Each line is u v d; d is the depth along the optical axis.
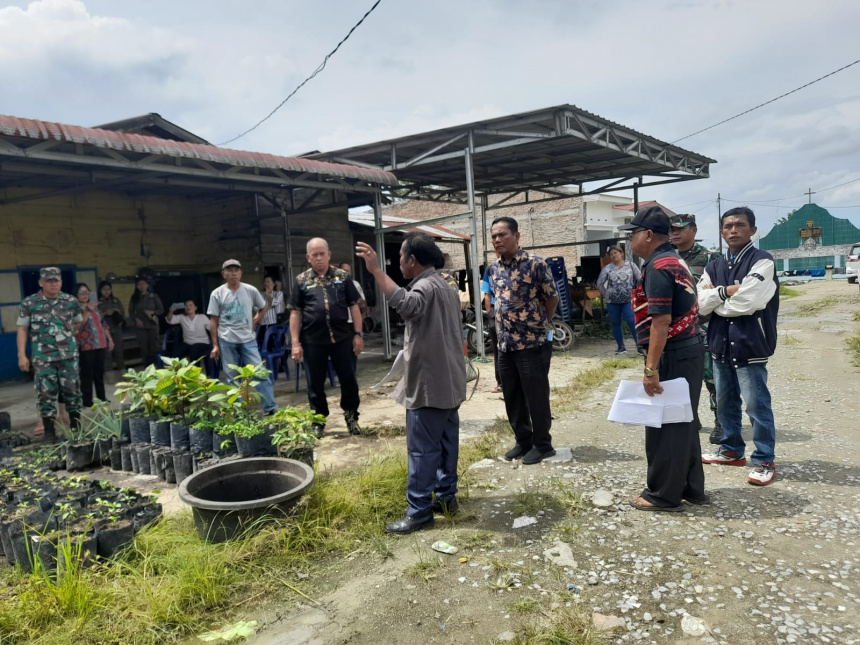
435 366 3.27
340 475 4.18
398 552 3.12
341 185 9.80
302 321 5.41
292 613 2.61
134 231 12.37
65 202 11.28
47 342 5.89
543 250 25.42
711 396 4.58
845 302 16.70
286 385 8.43
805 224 53.22
